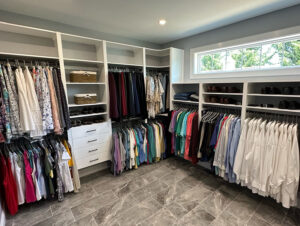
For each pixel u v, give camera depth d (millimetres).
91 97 2539
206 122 2465
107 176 2684
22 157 1899
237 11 2113
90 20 2369
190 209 1921
